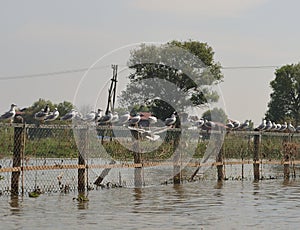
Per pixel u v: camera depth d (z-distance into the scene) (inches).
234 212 1407.5
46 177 1955.0
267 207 1496.1
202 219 1305.4
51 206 1435.8
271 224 1259.2
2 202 1478.8
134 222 1252.5
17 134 1589.6
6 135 1768.0
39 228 1170.6
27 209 1382.9
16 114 1791.3
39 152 1802.4
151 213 1370.6
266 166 3085.6
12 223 1212.5
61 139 1852.9
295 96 7047.2
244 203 1566.2
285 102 7071.9
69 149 1867.6
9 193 1637.6
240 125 2504.9
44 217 1286.9
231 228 1212.5
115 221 1258.0
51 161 1836.9
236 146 2571.4
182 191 1827.0
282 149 2635.3
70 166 1711.4
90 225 1209.4
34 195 1588.3
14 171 1574.8
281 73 7062.0
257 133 2416.3
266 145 2765.7
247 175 2544.3
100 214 1339.8
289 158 2578.7
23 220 1246.3
